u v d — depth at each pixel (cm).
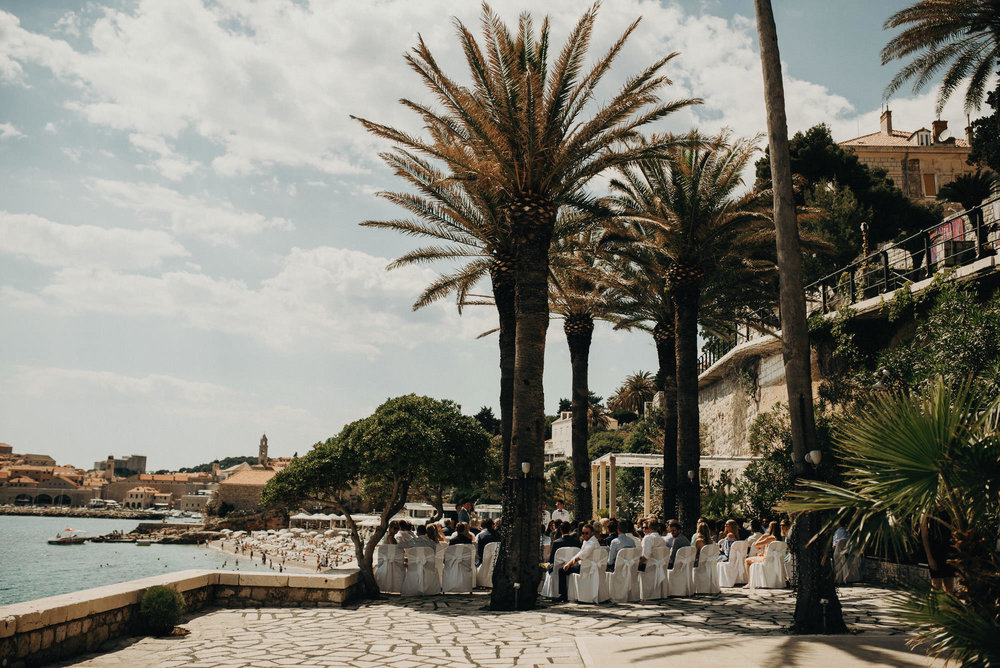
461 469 1541
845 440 595
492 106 1553
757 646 801
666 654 766
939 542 750
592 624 1071
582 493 2350
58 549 10362
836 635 878
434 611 1262
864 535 546
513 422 1450
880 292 2309
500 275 1875
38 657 807
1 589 5822
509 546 1334
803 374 993
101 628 932
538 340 1493
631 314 2530
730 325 2742
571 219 2042
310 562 7212
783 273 1026
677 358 2070
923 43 2319
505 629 1039
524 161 1537
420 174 1934
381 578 1570
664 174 2142
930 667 616
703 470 3681
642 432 6419
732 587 1588
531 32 1778
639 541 1443
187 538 11900
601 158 1662
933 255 2297
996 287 1733
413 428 1525
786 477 2341
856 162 3938
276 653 874
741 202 2069
